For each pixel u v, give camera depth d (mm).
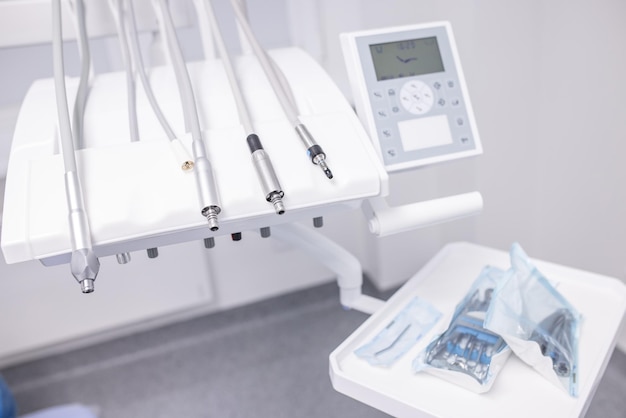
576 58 1081
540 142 1224
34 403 1209
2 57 1090
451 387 477
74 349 1368
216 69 574
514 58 1104
